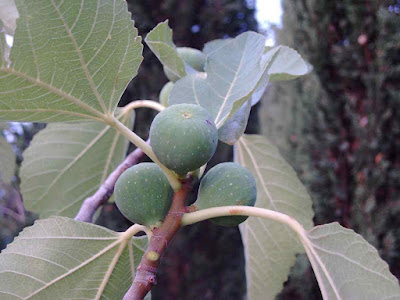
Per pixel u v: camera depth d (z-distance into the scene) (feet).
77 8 0.51
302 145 2.85
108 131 1.13
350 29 2.57
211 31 3.91
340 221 2.67
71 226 0.67
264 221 1.08
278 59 0.92
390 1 2.38
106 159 1.18
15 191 3.72
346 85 2.60
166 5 3.57
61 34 0.52
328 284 0.61
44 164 1.15
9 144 1.06
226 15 4.02
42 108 0.59
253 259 1.09
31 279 0.67
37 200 1.16
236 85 0.73
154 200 0.59
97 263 0.69
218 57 0.76
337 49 2.59
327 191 2.72
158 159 0.56
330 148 2.71
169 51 0.82
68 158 1.15
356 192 2.52
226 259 3.99
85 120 0.62
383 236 2.41
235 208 0.57
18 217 3.81
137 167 0.61
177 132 0.53
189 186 0.58
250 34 0.77
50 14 0.50
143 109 3.36
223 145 3.61
